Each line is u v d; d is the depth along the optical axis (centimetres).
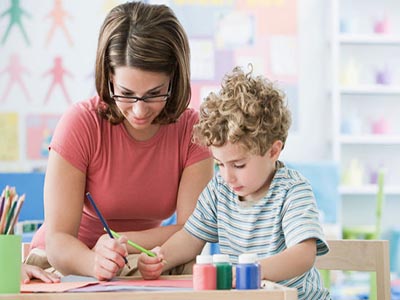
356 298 390
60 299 103
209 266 110
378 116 490
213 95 150
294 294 106
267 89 147
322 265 167
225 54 485
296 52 488
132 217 176
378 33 488
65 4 474
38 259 166
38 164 469
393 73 492
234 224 153
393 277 445
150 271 139
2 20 471
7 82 470
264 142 143
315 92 488
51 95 473
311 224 140
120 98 152
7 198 114
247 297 106
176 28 155
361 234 446
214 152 144
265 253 148
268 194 149
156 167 171
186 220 170
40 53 472
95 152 166
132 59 147
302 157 487
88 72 475
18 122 469
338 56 474
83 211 175
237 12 486
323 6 489
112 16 155
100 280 138
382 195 422
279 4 488
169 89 160
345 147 489
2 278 111
